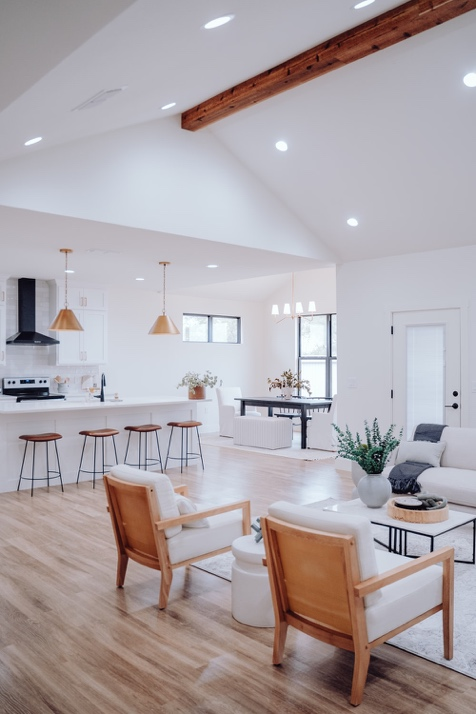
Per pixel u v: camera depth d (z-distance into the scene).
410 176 5.54
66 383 9.21
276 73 4.35
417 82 4.52
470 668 2.69
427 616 2.71
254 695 2.46
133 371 10.36
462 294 6.34
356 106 4.94
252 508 5.40
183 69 2.97
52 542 4.45
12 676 2.59
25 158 4.43
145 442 7.28
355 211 6.30
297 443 10.05
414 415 6.81
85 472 6.72
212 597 3.47
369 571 2.42
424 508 3.63
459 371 6.40
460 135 4.89
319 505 5.52
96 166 4.86
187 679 2.57
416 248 6.62
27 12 1.63
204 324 11.70
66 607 3.30
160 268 7.61
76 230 5.21
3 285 8.44
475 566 3.96
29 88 2.26
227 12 2.17
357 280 7.32
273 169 6.00
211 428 11.55
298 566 2.56
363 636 2.37
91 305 9.20
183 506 3.43
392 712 2.34
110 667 2.67
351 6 3.07
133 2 1.65
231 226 5.93
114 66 2.37
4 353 8.51
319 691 2.49
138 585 3.64
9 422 6.16
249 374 12.38
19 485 6.23
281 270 7.83
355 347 7.37
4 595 3.46
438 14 3.49
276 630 2.70
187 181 5.53
